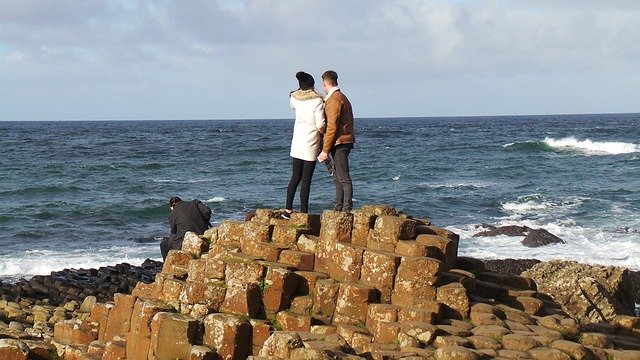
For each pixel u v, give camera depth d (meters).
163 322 10.45
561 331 10.46
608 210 37.00
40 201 41.00
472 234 30.64
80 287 20.16
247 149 79.56
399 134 120.25
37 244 29.31
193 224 15.16
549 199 40.81
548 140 81.56
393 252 11.19
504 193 43.94
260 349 10.24
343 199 12.62
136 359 10.88
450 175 54.53
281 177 52.81
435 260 10.69
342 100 12.44
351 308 10.74
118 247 28.66
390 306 10.51
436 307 10.39
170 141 101.00
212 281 11.31
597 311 14.83
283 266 11.18
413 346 9.63
